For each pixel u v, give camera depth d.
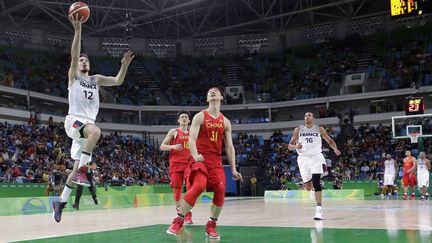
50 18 37.31
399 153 27.52
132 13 36.88
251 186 30.31
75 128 5.94
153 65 39.00
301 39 40.00
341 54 37.31
